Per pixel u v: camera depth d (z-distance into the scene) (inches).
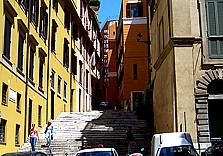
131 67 1800.0
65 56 1528.1
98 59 2411.4
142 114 1234.0
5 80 841.5
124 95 1780.3
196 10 819.4
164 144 602.5
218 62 792.3
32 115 1064.2
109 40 2632.9
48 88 1248.2
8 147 858.8
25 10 1018.1
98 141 1010.7
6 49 867.4
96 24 2310.5
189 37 796.6
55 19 1365.7
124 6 1849.2
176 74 783.7
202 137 757.3
